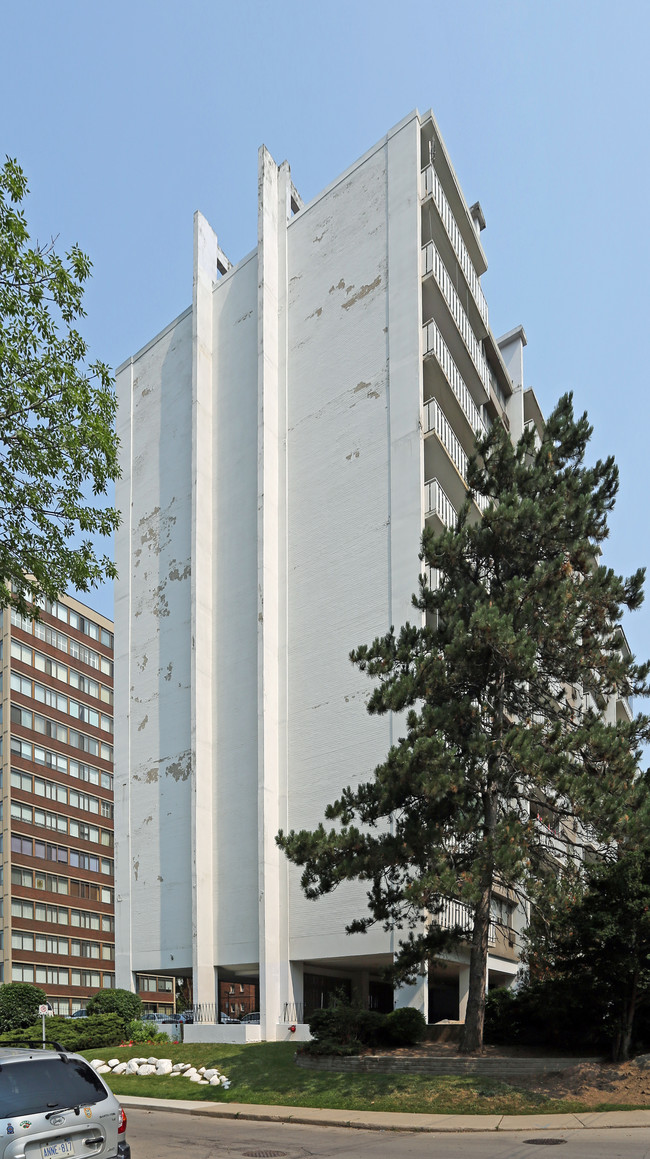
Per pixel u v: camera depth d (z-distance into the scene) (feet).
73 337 49.75
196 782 105.50
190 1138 46.62
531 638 60.23
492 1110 51.37
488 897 63.05
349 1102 56.39
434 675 60.75
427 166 103.60
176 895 109.50
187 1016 123.13
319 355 107.04
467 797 61.11
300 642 100.27
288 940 92.73
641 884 55.01
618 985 57.62
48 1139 24.95
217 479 117.19
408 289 98.22
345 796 63.26
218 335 122.72
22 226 46.14
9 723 233.35
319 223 111.55
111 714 281.74
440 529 94.32
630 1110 48.78
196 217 127.03
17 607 49.49
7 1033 128.47
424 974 63.93
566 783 54.75
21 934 222.69
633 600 63.82
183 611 118.62
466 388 111.96
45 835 238.68
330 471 102.06
